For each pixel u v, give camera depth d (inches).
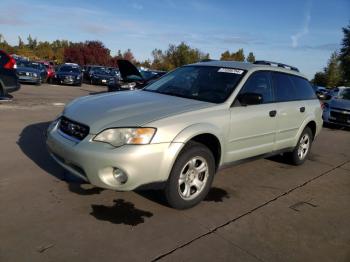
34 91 619.8
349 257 133.2
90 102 166.7
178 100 170.7
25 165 191.0
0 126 282.0
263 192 189.2
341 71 1571.1
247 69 193.3
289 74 228.8
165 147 140.5
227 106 171.8
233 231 142.4
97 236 127.7
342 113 456.1
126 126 138.9
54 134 156.3
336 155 297.4
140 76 478.9
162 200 154.3
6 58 405.7
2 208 141.0
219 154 168.6
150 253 121.0
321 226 156.1
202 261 119.8
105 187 138.9
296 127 227.9
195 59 1980.8
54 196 155.8
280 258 127.3
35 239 122.1
